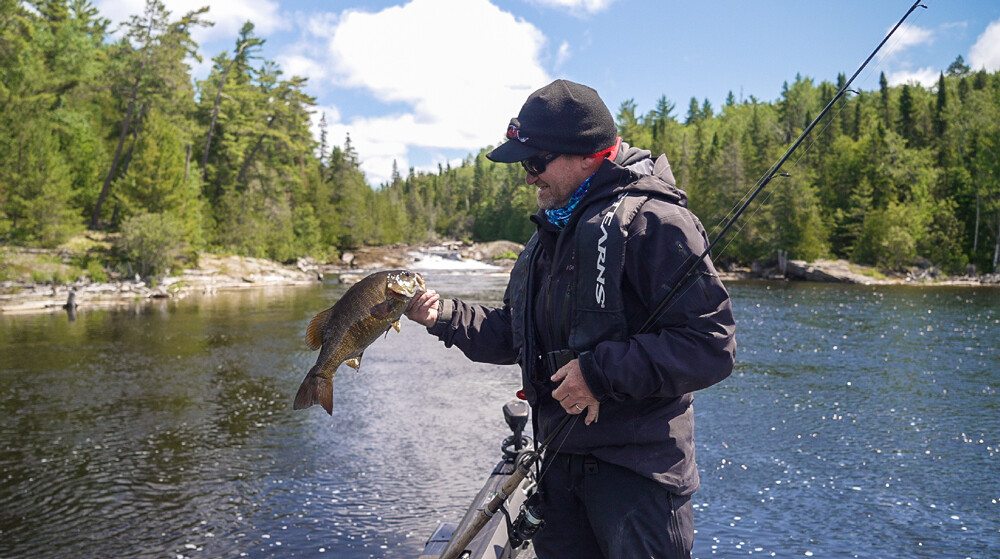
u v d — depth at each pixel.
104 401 11.46
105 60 48.09
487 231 121.94
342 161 82.38
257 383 12.87
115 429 9.79
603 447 1.82
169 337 19.11
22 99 36.56
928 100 75.25
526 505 2.06
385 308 1.89
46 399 11.62
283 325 21.89
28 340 18.58
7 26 38.31
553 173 1.90
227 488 7.47
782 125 84.88
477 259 79.44
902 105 74.88
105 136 49.50
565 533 2.00
